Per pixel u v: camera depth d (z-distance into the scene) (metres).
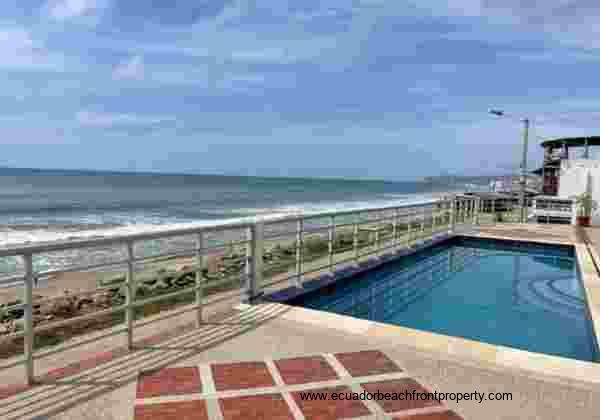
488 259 12.53
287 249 15.11
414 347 4.56
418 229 15.75
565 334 6.34
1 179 92.31
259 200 57.12
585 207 20.45
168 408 3.29
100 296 9.54
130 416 3.16
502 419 3.25
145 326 5.23
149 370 3.96
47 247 3.57
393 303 7.89
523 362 4.23
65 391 3.54
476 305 7.78
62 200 46.84
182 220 31.20
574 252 12.83
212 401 3.41
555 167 28.95
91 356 4.35
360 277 8.95
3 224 27.58
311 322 5.31
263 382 3.75
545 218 21.55
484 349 4.54
